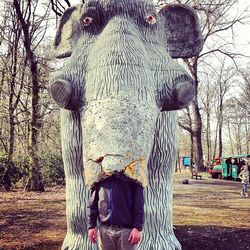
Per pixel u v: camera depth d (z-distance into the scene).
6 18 15.62
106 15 3.66
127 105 2.91
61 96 3.26
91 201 2.81
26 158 15.66
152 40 3.68
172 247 4.06
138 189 2.74
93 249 4.00
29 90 14.62
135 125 2.85
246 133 51.84
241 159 22.19
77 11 4.33
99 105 2.97
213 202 11.17
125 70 3.10
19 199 11.79
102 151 2.75
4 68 14.95
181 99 3.33
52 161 17.56
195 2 17.89
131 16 3.66
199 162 30.06
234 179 22.44
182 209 9.29
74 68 3.45
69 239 4.09
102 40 3.40
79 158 4.02
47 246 5.46
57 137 14.85
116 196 2.71
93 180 2.77
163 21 4.18
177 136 4.24
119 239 2.70
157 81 3.43
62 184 17.97
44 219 7.89
